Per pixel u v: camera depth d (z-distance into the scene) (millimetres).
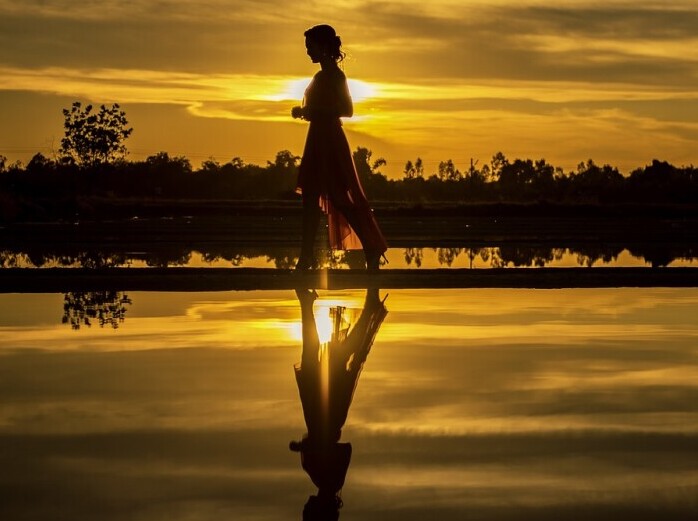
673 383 6289
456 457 4465
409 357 7438
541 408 5512
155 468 4281
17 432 4918
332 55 14352
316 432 4930
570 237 34719
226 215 72750
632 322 9688
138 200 108688
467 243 29984
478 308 11102
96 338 8484
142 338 8500
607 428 5020
